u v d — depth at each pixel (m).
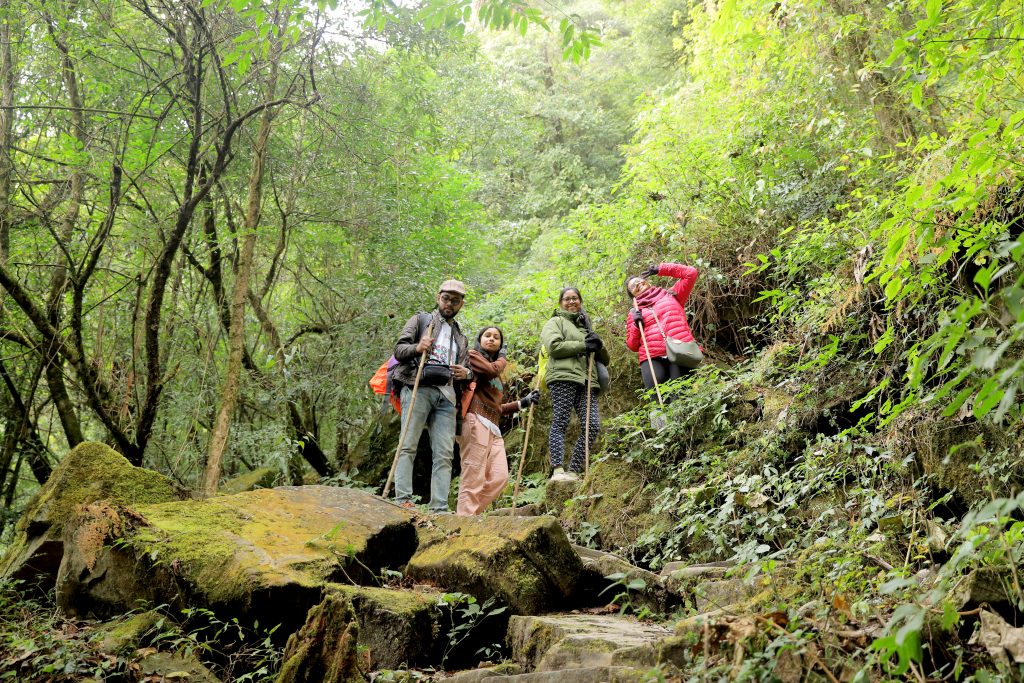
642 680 2.71
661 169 9.14
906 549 3.86
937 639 2.59
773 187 8.05
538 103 19.45
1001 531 2.82
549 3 4.80
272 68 8.16
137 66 8.44
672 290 7.51
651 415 6.62
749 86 8.45
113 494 5.01
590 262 9.43
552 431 7.10
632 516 6.16
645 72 18.03
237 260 9.35
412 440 6.11
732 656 2.59
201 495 5.49
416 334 6.32
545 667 3.48
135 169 8.30
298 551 4.32
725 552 4.77
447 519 5.04
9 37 7.58
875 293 5.57
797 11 7.49
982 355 1.91
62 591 4.57
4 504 8.77
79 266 7.92
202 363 9.09
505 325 9.80
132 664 3.66
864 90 7.12
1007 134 3.25
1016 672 2.44
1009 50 3.77
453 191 13.34
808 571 3.26
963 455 4.30
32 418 9.21
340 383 10.49
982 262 3.48
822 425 5.62
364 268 10.89
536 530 4.45
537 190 19.17
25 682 3.59
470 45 10.49
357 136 9.43
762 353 6.78
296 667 3.16
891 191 5.95
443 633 4.09
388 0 5.12
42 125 8.12
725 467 5.68
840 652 2.53
